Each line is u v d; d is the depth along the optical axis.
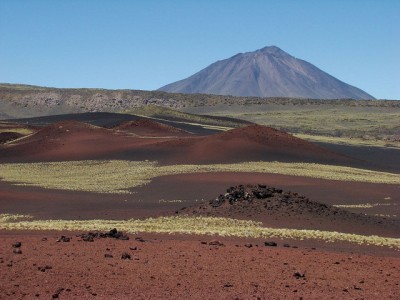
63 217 49.19
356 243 35.19
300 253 28.31
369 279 22.86
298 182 76.00
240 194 47.84
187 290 19.80
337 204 61.59
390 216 53.88
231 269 23.39
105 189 70.19
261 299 19.00
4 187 70.50
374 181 80.81
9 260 23.00
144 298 18.61
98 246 27.27
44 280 20.14
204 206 47.94
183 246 28.66
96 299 18.27
